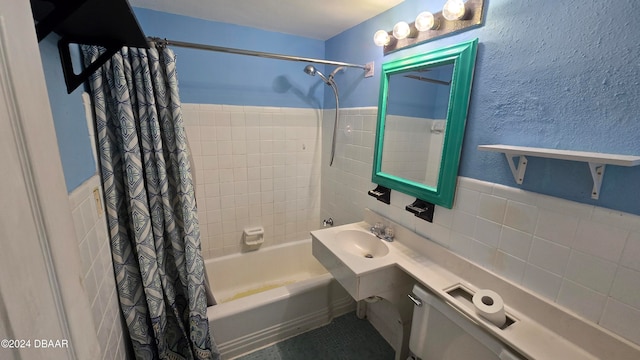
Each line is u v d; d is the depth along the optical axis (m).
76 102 0.96
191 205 1.39
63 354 0.42
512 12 0.98
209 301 1.62
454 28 1.19
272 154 2.29
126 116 1.19
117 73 1.16
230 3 1.59
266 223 2.40
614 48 0.75
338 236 1.70
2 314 0.32
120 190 1.27
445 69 1.25
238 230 2.30
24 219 0.35
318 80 2.31
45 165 0.40
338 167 2.22
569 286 0.90
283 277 2.48
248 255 2.32
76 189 0.88
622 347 0.79
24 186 0.36
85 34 0.85
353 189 2.05
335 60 2.15
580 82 0.82
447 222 1.32
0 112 0.32
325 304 1.88
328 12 1.68
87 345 0.48
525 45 0.95
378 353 1.70
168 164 1.39
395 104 1.58
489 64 1.07
